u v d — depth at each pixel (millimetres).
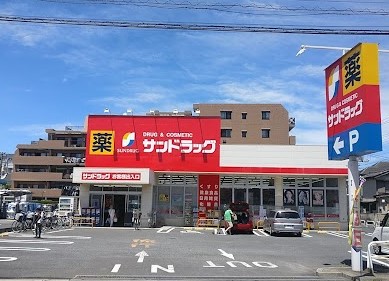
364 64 12023
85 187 30188
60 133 79125
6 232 24125
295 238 23938
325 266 13586
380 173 56719
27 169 76062
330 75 14250
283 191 31281
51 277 11156
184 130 30984
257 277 11680
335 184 31312
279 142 77812
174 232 26031
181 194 31344
